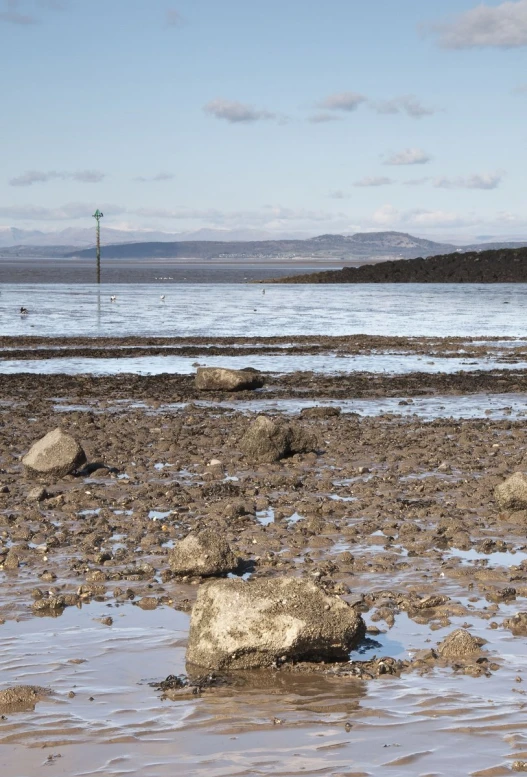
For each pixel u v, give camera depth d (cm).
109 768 563
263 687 702
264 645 734
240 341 4709
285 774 553
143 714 646
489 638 808
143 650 781
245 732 616
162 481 1505
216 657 736
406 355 4062
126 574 1002
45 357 3856
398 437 1936
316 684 707
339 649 753
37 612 882
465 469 1599
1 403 2497
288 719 637
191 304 8556
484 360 3875
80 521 1245
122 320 6203
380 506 1321
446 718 636
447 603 906
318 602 758
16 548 1087
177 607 898
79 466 1540
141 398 2636
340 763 568
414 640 806
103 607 898
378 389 2861
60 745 596
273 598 753
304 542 1125
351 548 1110
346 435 1961
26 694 673
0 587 957
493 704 660
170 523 1220
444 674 724
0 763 570
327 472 1560
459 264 16775
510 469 1596
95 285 14412
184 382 3019
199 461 1678
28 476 1522
